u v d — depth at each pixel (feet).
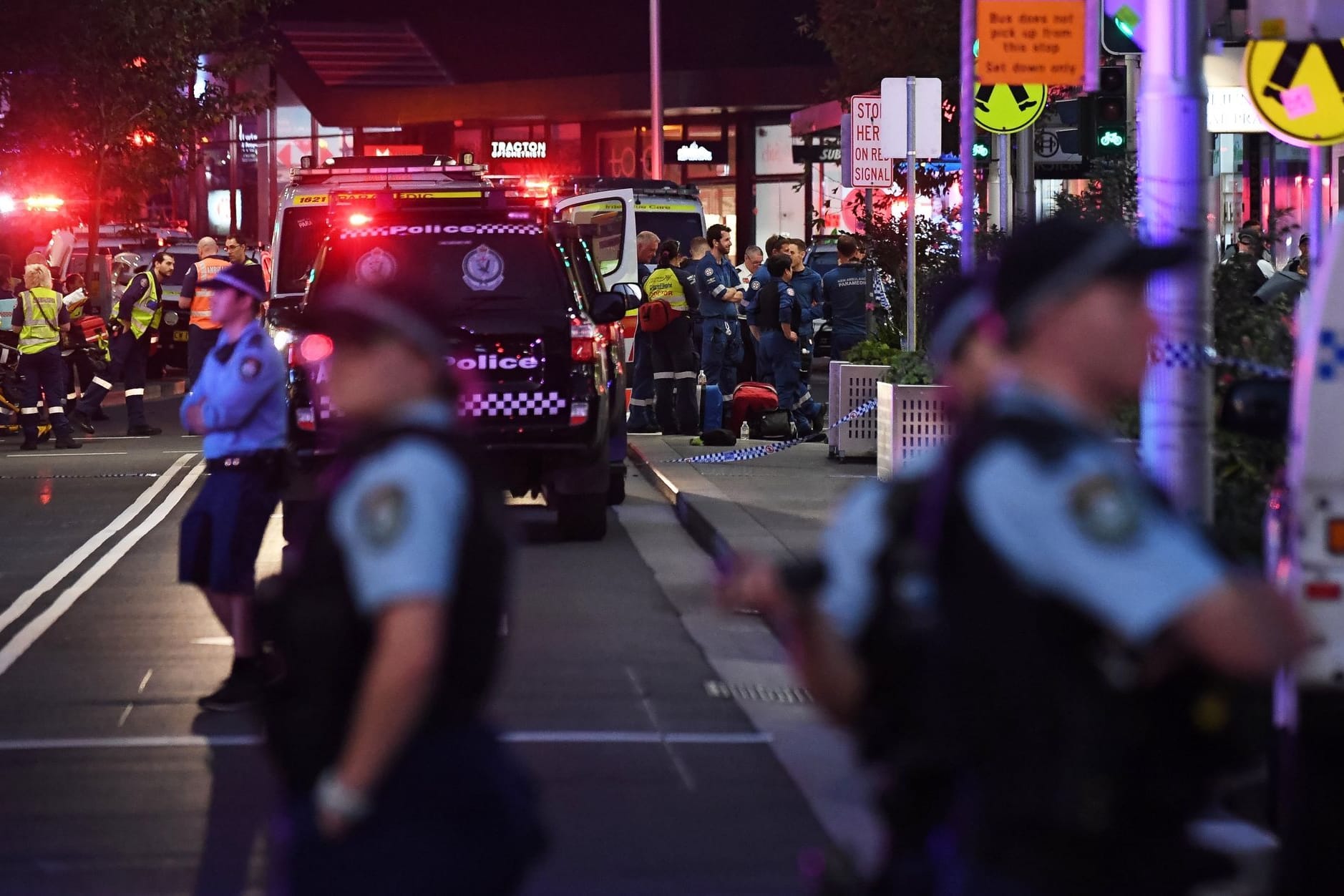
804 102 544.21
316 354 132.46
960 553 29.40
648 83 554.46
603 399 139.23
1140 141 82.89
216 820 70.59
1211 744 29.09
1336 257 53.21
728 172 568.41
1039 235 30.37
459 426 37.50
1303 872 55.11
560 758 79.30
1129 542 27.89
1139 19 87.81
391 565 34.40
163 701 91.15
